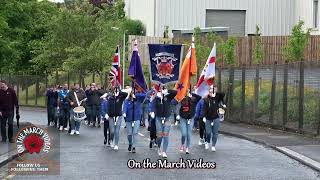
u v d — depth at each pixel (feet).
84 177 51.88
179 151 71.56
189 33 170.09
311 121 86.89
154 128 73.61
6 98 76.84
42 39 191.01
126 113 70.59
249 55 136.98
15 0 99.71
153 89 70.28
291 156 67.05
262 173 55.42
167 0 189.67
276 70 100.27
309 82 87.10
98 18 189.26
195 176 53.01
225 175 53.83
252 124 109.81
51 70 189.26
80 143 80.12
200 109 77.61
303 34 115.24
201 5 190.70
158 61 71.20
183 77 70.69
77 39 184.96
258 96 108.06
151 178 51.60
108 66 175.94
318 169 57.47
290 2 191.62
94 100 111.65
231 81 120.47
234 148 75.97
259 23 191.93
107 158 64.69
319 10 152.46
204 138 77.46
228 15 191.72
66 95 101.14
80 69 177.27
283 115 96.78
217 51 139.23
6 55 100.12
